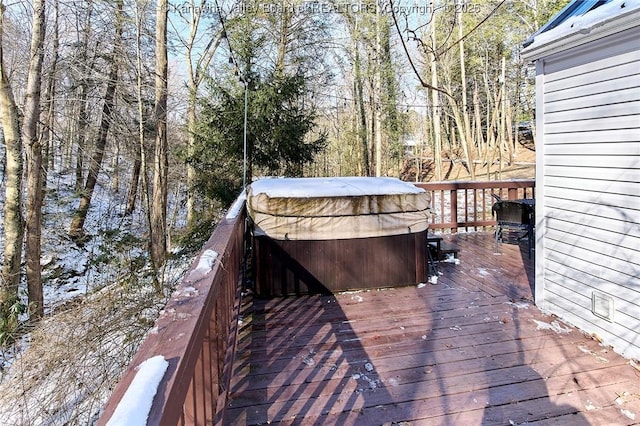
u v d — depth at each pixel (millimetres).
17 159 6707
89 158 9094
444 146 26172
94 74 8719
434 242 5066
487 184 6484
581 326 2936
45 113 8906
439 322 3117
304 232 3711
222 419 1665
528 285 3965
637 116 2443
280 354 2641
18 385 4328
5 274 6535
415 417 1998
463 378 2340
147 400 724
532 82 19359
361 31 15109
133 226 10570
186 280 1449
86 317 4910
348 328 3031
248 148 10422
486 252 5289
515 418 1985
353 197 3746
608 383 2271
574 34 2664
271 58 12484
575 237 2963
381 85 16438
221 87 10414
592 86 2742
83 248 9406
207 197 10719
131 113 9812
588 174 2818
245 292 3846
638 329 2477
